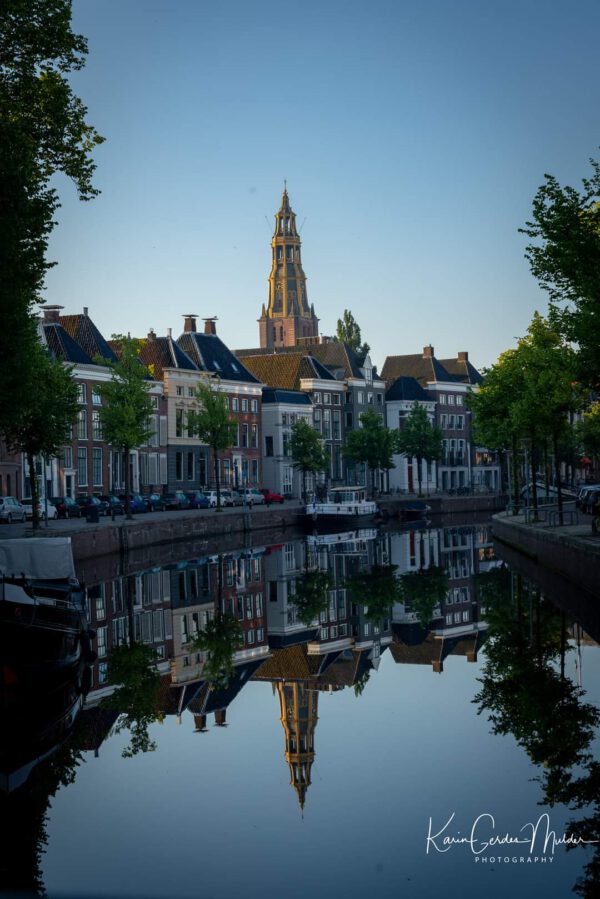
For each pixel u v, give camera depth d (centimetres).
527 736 1925
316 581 4431
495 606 3494
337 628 3266
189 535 6209
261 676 2570
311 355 11356
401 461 12150
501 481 12325
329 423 11181
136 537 5422
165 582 4397
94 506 5519
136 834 1506
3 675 2234
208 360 9438
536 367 5291
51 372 4706
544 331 5838
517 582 4131
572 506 7631
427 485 12538
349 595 3988
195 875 1359
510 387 6184
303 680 2525
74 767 1817
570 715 2050
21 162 2677
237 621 3425
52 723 2109
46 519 5353
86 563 4803
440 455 10781
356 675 2570
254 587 4253
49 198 2867
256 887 1316
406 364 13362
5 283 2725
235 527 6906
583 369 3209
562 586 3800
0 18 2786
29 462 4709
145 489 8219
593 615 3203
